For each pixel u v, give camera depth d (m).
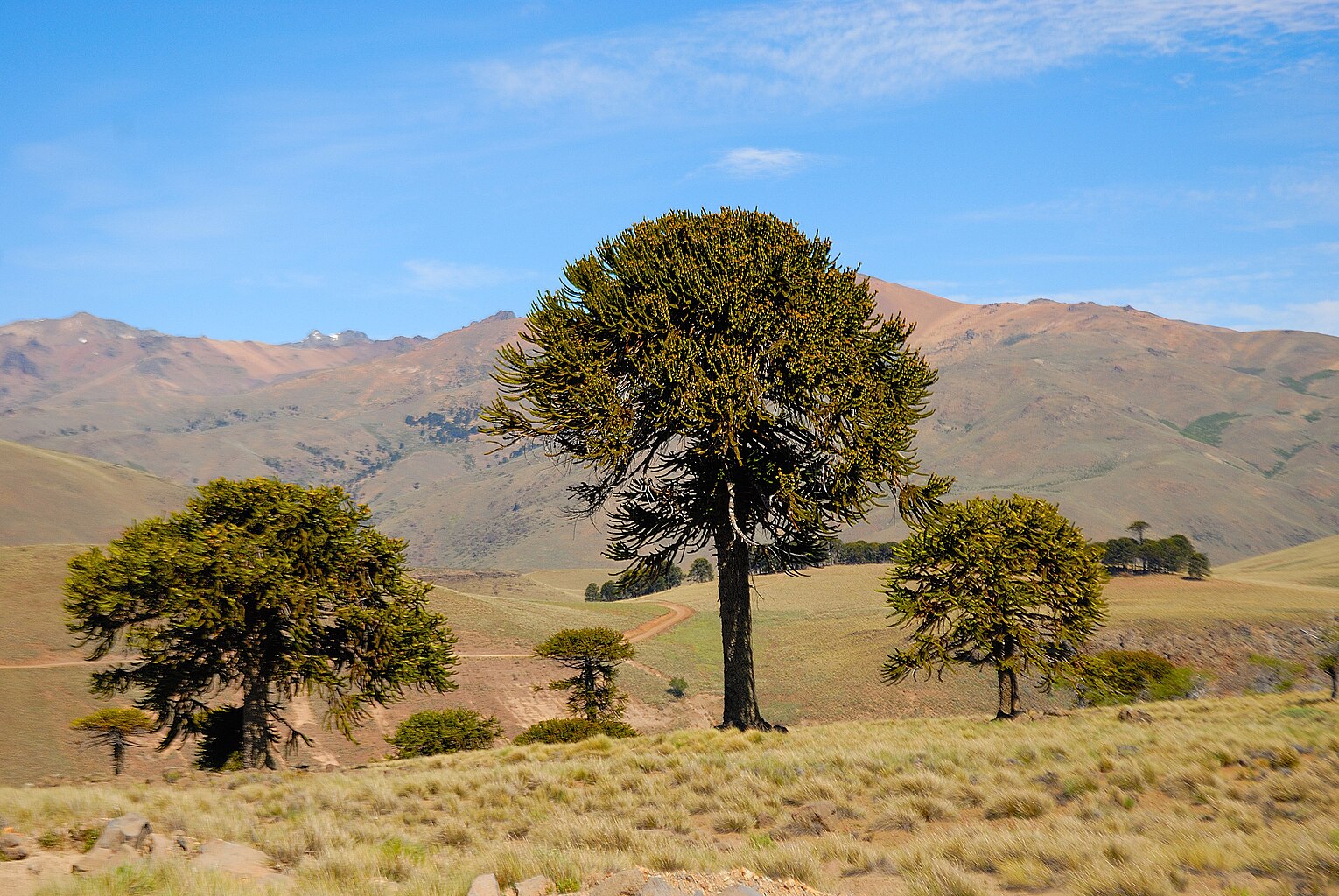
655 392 23.48
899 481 24.34
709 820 14.36
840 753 18.33
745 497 25.78
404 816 14.73
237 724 36.66
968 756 17.91
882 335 25.42
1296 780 13.06
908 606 37.38
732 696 25.53
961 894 9.18
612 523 26.05
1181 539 143.88
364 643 35.97
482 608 117.81
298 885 9.12
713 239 25.02
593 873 9.15
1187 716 25.72
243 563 32.84
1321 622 89.81
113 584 32.28
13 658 71.69
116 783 20.80
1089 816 12.72
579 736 55.44
